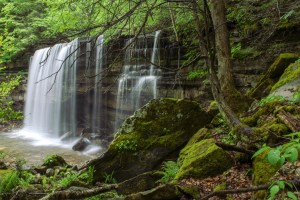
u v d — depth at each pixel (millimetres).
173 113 7883
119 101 15312
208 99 11336
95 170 7617
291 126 4824
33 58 20672
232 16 11609
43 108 19516
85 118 17688
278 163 2146
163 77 13359
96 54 15789
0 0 21125
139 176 6098
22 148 14352
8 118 7316
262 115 6168
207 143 6230
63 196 5203
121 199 4805
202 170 5402
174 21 11672
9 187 6566
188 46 12562
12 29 22453
